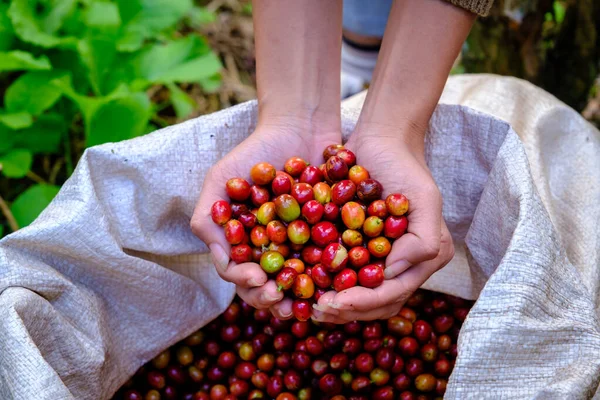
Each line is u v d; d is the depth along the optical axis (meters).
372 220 0.74
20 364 0.69
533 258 0.71
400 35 0.77
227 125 0.81
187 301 0.82
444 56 0.76
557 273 0.72
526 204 0.73
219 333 0.87
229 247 0.75
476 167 0.81
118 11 1.07
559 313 0.72
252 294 0.74
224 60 1.28
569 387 0.67
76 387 0.75
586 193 0.83
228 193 0.76
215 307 0.84
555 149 0.86
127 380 0.83
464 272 0.83
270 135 0.79
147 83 1.03
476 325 0.70
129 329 0.81
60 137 1.08
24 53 0.97
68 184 0.77
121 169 0.79
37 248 0.76
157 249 0.81
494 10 1.00
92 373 0.76
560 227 0.82
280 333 0.85
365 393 0.83
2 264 0.73
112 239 0.77
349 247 0.75
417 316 0.86
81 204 0.76
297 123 0.79
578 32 1.00
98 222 0.76
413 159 0.76
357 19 1.03
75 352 0.75
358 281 0.73
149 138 0.79
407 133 0.77
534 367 0.70
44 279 0.74
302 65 0.79
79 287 0.78
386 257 0.75
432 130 0.81
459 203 0.83
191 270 0.84
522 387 0.70
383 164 0.76
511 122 0.86
